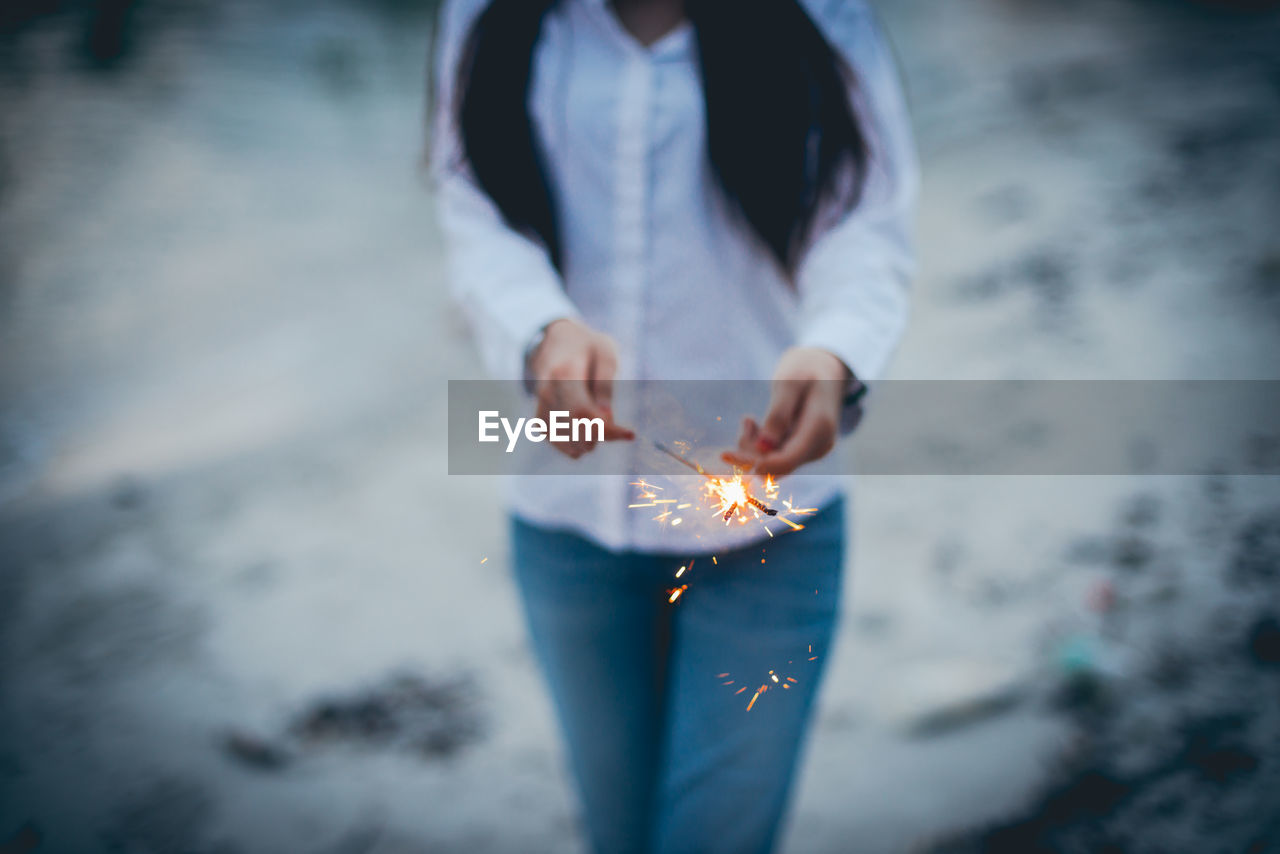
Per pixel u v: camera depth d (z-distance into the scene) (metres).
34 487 4.77
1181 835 2.05
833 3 1.35
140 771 2.71
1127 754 2.32
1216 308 4.38
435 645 3.22
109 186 9.62
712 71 1.27
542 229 1.38
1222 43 8.12
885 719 2.65
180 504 4.42
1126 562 3.03
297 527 4.12
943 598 3.10
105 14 12.51
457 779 2.61
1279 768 2.16
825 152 1.33
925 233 6.12
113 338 6.85
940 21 11.48
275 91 12.09
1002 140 7.34
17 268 8.12
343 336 6.54
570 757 1.58
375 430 5.04
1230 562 2.89
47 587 3.78
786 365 1.20
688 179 1.32
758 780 1.37
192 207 9.41
